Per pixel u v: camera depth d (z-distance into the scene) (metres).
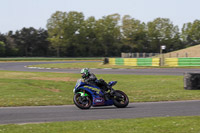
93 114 11.96
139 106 14.48
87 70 13.36
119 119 10.62
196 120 10.26
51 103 15.82
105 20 143.50
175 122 9.83
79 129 8.86
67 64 66.19
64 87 24.50
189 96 18.66
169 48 151.75
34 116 11.50
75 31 135.62
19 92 20.34
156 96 18.95
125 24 139.38
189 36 152.88
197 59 48.59
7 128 8.97
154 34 146.00
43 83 25.95
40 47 150.62
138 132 8.48
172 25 147.38
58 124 9.64
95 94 13.27
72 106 14.77
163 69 46.53
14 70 48.50
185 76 22.58
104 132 8.50
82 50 141.88
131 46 140.38
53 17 125.81
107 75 36.31
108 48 144.75
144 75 36.12
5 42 142.62
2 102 15.75
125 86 25.06
